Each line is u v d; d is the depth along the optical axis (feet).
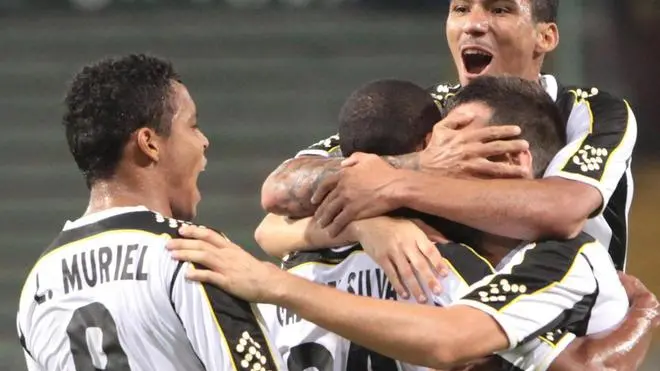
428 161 33.96
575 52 87.92
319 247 35.70
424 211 33.42
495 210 32.89
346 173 34.32
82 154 33.53
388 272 33.27
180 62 110.01
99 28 111.75
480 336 31.17
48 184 103.40
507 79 35.29
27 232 100.73
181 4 114.32
